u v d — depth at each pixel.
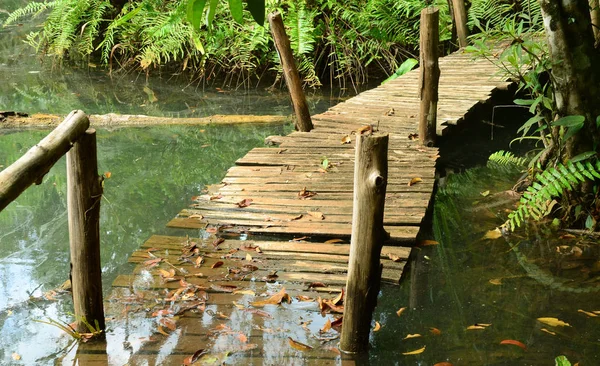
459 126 5.59
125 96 7.75
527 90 6.67
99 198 2.67
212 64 8.50
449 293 3.23
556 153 3.97
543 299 3.15
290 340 2.75
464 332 2.87
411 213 3.93
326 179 4.49
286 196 4.26
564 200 3.95
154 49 8.21
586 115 3.73
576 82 3.70
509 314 3.02
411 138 5.30
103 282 3.33
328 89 8.15
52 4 9.27
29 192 5.02
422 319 2.98
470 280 3.36
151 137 6.31
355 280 2.60
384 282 3.32
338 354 2.67
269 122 6.74
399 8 8.28
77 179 2.61
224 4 8.05
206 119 6.74
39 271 3.58
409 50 8.69
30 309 3.12
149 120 6.70
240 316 2.94
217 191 4.41
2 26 10.91
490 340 2.80
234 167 4.81
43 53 9.51
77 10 9.06
